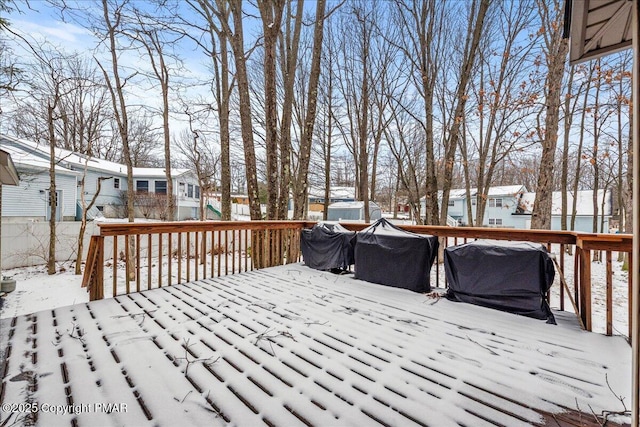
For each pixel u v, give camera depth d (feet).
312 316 9.34
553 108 20.66
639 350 2.81
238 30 19.42
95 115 36.04
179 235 12.97
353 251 14.90
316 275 14.78
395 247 12.49
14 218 34.37
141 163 68.95
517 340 7.78
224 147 29.30
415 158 41.39
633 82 2.85
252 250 16.28
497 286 9.83
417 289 11.89
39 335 7.76
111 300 10.70
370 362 6.64
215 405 5.17
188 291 11.93
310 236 16.52
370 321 8.98
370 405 5.21
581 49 6.28
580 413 5.02
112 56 22.58
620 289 19.15
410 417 4.93
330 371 6.25
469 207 38.17
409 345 7.47
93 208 46.98
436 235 13.08
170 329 8.23
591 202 62.13
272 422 4.79
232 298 11.08
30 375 5.95
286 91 23.91
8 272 22.06
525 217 65.21
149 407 5.09
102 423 4.71
